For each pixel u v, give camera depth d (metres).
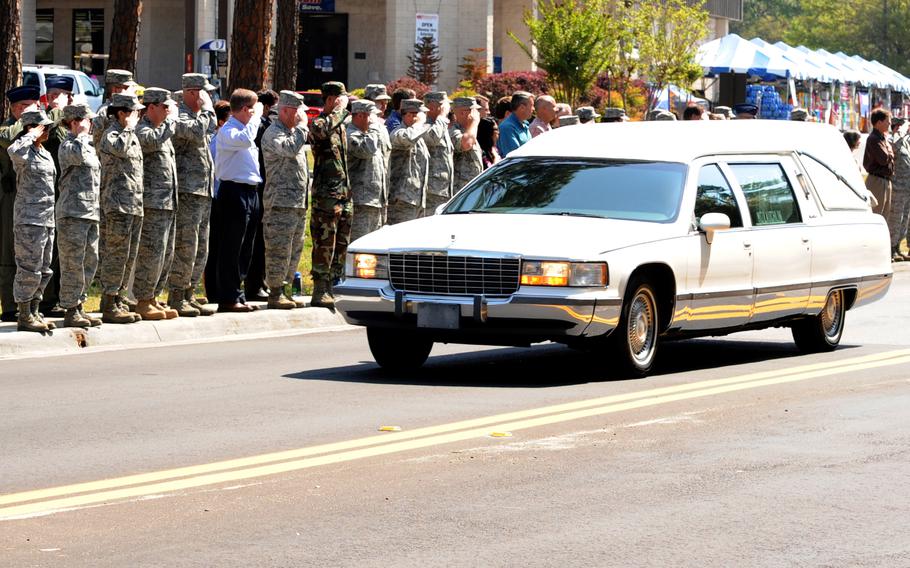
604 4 115.44
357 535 17.22
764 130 34.47
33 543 16.72
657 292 30.19
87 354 34.03
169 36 141.88
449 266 28.78
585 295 28.17
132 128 35.44
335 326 40.69
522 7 142.62
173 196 37.06
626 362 29.42
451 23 135.25
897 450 22.52
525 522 17.89
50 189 34.31
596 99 117.19
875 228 36.50
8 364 32.12
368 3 146.00
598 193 31.19
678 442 22.95
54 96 36.84
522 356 33.88
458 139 45.19
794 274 33.34
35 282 34.34
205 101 38.03
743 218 32.12
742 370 31.47
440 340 29.62
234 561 16.08
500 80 121.81
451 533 17.34
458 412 25.56
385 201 42.34
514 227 29.44
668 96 118.25
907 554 16.70
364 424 24.33
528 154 33.03
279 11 76.69
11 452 21.89
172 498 18.95
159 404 26.45
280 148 39.03
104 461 21.25
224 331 38.53
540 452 22.08
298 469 20.72
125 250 36.19
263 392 28.00
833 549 16.88
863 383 29.44
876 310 45.09
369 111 40.94
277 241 39.94
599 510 18.53
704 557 16.47
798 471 20.92
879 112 62.34
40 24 146.75
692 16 116.06
